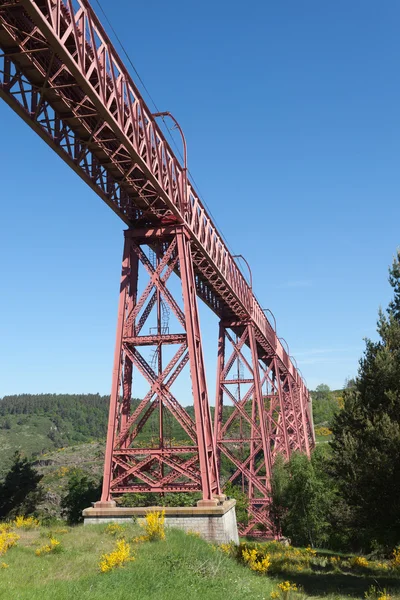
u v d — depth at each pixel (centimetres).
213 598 1240
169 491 2509
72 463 11069
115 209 2658
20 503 5288
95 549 1836
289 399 6881
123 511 2441
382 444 1953
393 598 1562
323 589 1802
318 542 4881
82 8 1741
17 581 1305
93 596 1086
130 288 2827
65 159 2089
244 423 8356
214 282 3641
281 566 2273
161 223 2859
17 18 1579
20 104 1758
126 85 2127
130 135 2166
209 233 3356
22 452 18988
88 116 1986
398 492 1939
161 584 1266
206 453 2498
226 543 2366
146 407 3072
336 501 3250
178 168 2839
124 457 2673
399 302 2403
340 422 2236
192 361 2556
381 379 2111
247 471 4253
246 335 4366
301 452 6369
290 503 4425
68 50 1716
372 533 2131
